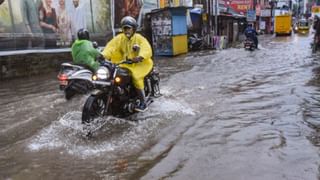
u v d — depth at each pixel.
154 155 5.40
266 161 5.05
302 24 72.31
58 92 10.22
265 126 6.66
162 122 6.99
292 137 6.02
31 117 7.61
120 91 6.61
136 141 5.98
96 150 5.60
